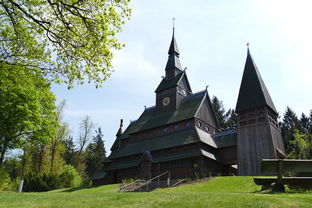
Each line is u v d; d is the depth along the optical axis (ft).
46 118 119.96
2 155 111.14
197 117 150.51
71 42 52.80
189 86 183.93
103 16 50.42
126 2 51.44
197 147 135.85
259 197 39.34
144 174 146.20
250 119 137.80
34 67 58.18
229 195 43.14
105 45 53.16
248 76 148.15
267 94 144.46
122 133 212.64
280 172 48.62
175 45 196.13
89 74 55.21
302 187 50.26
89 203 40.75
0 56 57.47
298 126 244.01
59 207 38.24
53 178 156.66
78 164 238.48
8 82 65.77
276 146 129.70
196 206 35.60
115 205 38.65
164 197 43.50
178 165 137.59
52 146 187.93
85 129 229.66
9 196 57.77
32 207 39.40
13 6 51.08
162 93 178.70
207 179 108.88
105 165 188.65
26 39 57.31
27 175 158.51
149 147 156.25
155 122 168.66
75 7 49.55
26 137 116.67
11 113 107.24
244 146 133.80
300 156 165.37
